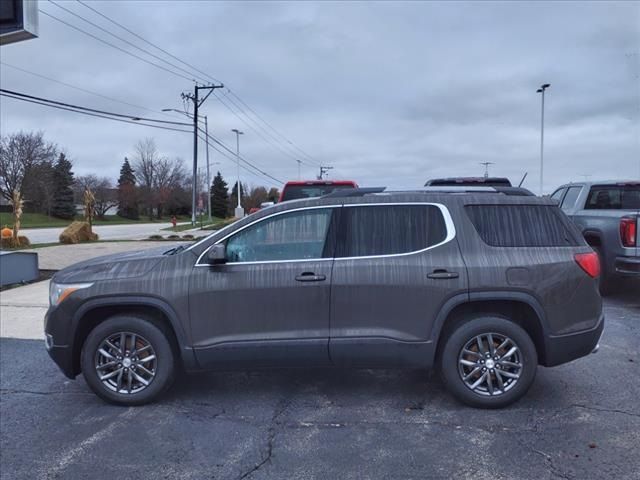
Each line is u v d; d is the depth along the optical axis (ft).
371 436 13.42
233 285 14.88
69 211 267.18
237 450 12.87
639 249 26.27
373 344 14.74
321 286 14.76
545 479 11.26
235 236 15.33
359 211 15.30
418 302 14.65
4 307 30.73
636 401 15.33
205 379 17.66
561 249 15.08
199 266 15.11
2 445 13.43
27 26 20.29
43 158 251.39
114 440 13.53
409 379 17.37
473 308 15.20
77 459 12.62
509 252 14.84
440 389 16.47
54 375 18.88
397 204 15.30
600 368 18.26
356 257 14.93
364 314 14.79
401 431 13.65
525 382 14.70
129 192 306.55
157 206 320.50
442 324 14.69
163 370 15.37
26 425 14.58
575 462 11.91
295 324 14.87
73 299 15.25
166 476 11.76
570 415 14.39
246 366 15.11
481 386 14.87
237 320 14.96
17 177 246.88
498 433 13.41
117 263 15.71
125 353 15.46
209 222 202.69
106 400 15.61
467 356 14.89
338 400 15.78
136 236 109.50
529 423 13.94
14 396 16.81
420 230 15.10
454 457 12.25
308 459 12.35
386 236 15.10
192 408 15.39
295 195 34.81
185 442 13.33
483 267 14.64
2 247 72.13
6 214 244.83
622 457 12.10
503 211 15.31
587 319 15.07
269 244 15.23
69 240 77.10
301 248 15.17
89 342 15.34
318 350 14.84
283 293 14.80
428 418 14.39
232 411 15.12
